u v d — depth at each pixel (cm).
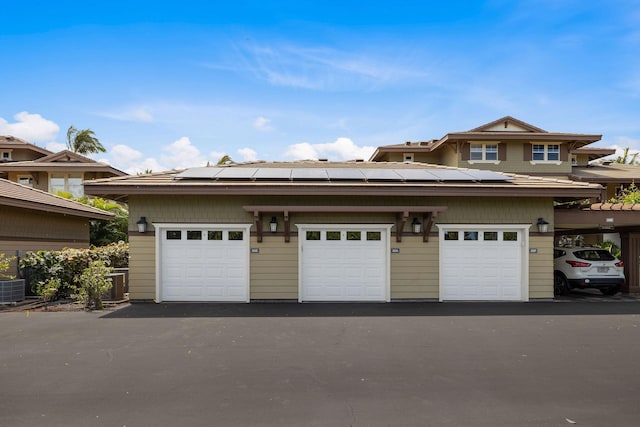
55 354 684
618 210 1255
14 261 1400
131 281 1198
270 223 1212
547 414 470
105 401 502
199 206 1215
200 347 725
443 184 1206
